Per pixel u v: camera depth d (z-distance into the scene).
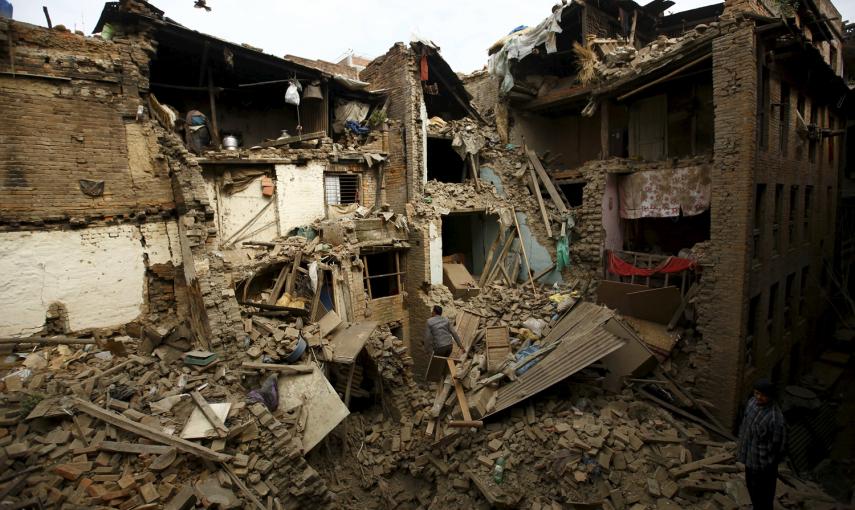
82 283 9.44
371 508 9.73
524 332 12.69
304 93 15.06
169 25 11.13
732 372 11.30
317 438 8.59
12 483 5.73
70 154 9.17
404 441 10.92
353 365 11.18
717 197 11.64
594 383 10.55
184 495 6.11
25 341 8.60
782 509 7.02
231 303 9.85
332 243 13.72
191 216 9.67
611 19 18.02
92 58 9.35
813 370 18.28
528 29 17.23
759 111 11.50
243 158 13.37
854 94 18.33
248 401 8.07
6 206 8.52
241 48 12.91
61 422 6.81
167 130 10.73
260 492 6.83
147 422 7.07
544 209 16.19
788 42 11.73
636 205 14.96
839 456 13.55
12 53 8.41
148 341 9.62
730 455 8.05
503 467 8.64
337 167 15.62
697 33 12.23
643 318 12.91
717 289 11.62
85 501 5.77
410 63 15.59
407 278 15.55
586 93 15.91
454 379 10.71
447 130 17.12
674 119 15.28
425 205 15.41
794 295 15.84
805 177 15.80
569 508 7.81
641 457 8.37
